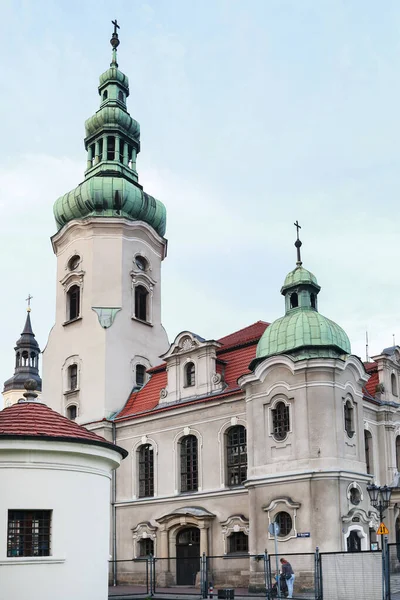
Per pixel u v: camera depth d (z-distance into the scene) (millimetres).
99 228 63500
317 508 41250
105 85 68875
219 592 38188
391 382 52188
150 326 64438
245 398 47375
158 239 66688
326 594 32562
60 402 62000
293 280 48438
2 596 24219
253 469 44781
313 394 43031
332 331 45438
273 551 42312
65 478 26188
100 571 27000
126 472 55125
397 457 50281
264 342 46719
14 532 25156
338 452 42344
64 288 64438
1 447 25203
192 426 51375
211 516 47906
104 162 66000
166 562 49281
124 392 60125
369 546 43031
